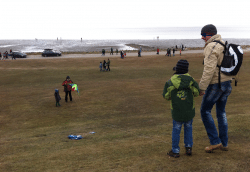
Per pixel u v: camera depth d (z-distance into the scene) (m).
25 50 112.69
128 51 74.25
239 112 8.74
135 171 2.97
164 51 71.69
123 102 15.44
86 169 3.25
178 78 3.11
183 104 3.16
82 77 28.95
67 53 66.81
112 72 32.41
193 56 49.38
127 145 4.59
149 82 23.55
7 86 24.33
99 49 110.38
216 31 3.07
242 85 18.64
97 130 8.45
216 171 2.78
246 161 2.99
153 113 12.19
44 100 17.16
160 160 3.30
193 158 3.26
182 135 5.04
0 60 49.00
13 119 12.39
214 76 3.09
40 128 10.09
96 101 16.14
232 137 4.28
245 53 49.56
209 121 3.38
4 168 3.80
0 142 7.25
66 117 12.40
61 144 5.84
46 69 36.50
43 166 3.65
